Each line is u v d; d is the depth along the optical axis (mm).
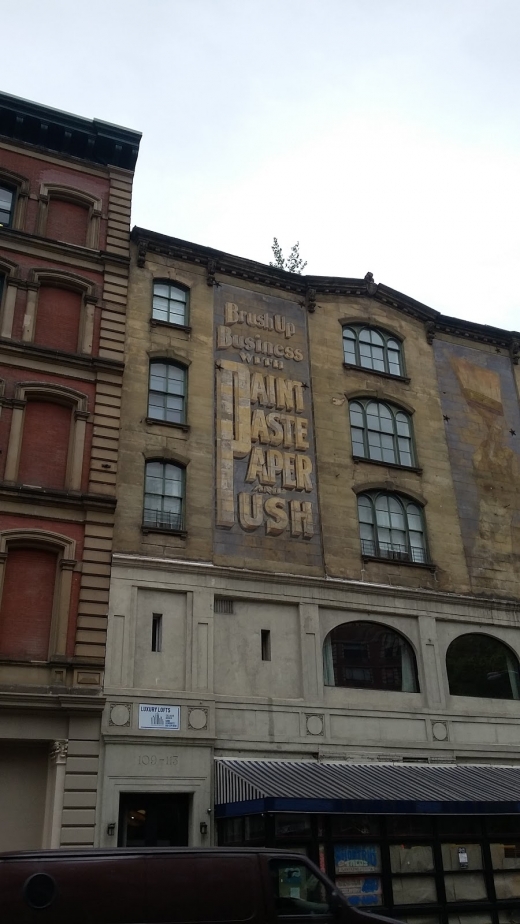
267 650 23438
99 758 19688
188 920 10734
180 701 21203
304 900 11484
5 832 18938
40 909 10141
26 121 27562
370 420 29094
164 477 24391
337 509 26422
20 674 19891
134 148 28719
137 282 26938
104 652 20844
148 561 22562
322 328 29734
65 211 27219
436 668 25250
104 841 18969
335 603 24688
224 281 28750
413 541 27531
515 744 25359
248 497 25078
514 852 21484
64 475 23016
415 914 19359
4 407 22734
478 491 29766
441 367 31859
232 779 19953
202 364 26656
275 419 26969
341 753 22625
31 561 21438
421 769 23062
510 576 28625
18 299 24578
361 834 19594
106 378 24469
